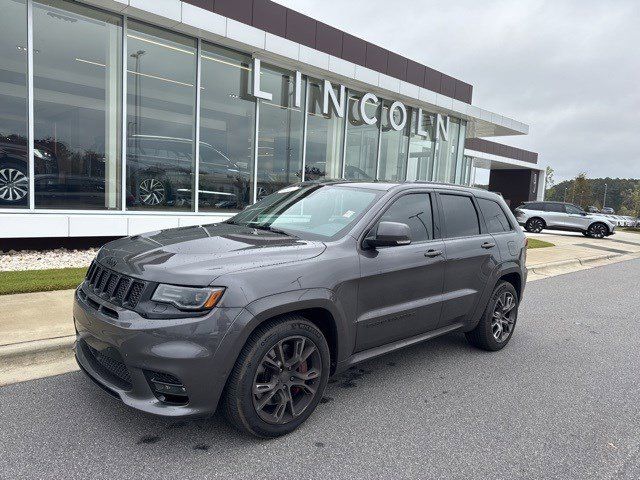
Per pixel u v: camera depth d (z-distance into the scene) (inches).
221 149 420.8
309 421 128.8
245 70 427.8
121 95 356.2
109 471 100.1
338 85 508.1
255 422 112.0
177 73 384.5
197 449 110.3
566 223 935.7
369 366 174.9
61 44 330.6
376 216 145.6
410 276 149.9
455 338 216.7
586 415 141.3
